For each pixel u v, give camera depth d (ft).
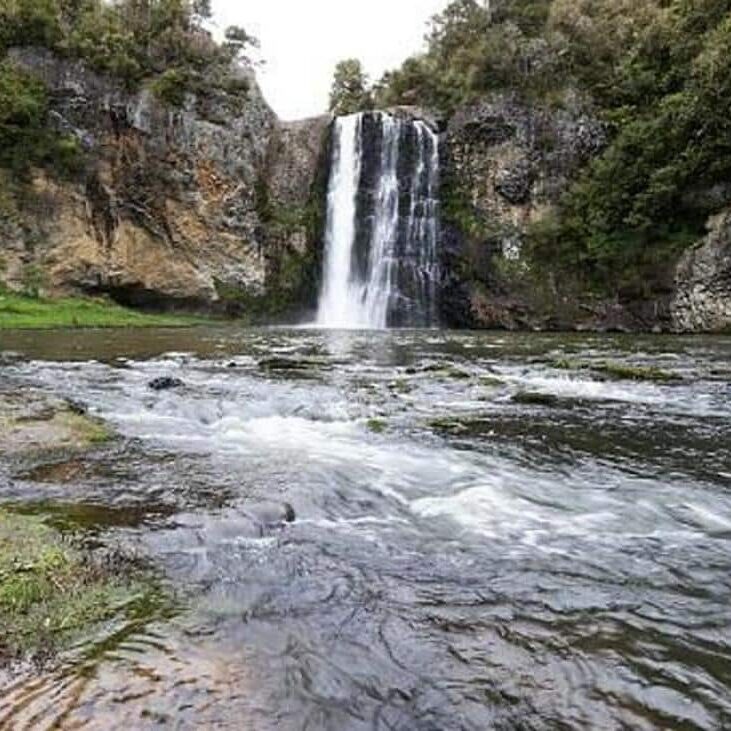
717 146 135.85
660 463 31.55
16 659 13.08
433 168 169.07
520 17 199.82
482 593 17.17
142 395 45.68
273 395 46.11
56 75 142.20
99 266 142.51
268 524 21.72
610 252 146.72
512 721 11.94
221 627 14.75
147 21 159.74
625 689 13.00
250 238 160.25
